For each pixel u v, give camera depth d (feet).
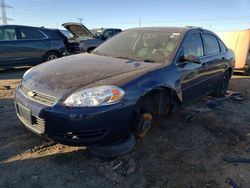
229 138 12.81
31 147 10.61
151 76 10.48
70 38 39.32
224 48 19.07
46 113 8.95
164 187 8.83
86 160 9.88
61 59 12.57
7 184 8.43
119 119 9.26
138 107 10.61
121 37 14.62
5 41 26.91
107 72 10.27
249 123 15.06
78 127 8.75
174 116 14.98
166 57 12.16
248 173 9.95
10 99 17.04
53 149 10.52
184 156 10.82
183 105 13.97
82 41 34.17
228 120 15.26
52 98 9.12
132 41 13.85
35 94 9.64
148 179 9.16
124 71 10.44
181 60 12.50
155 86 10.46
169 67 11.57
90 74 10.07
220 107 17.69
